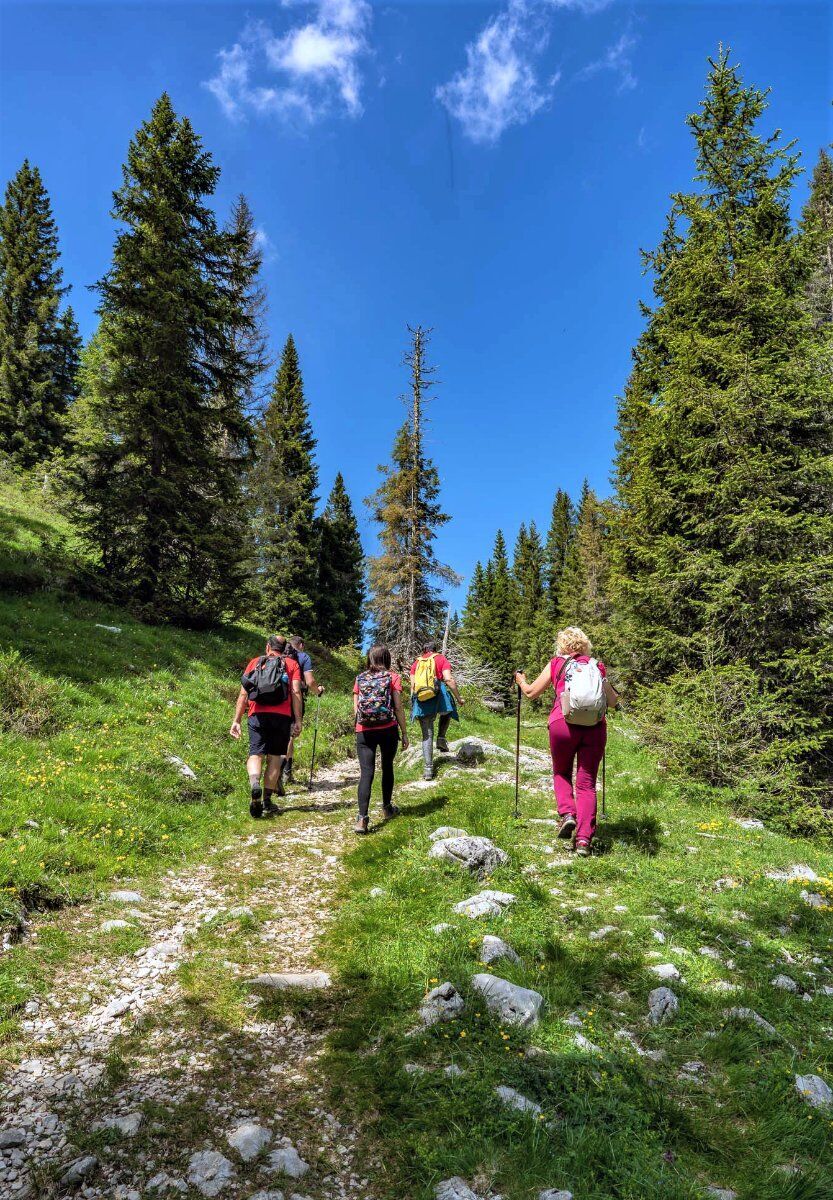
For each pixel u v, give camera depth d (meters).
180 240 15.83
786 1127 2.44
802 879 5.11
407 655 22.89
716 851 5.81
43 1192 2.04
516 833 6.19
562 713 5.60
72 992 3.27
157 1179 2.11
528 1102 2.51
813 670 8.48
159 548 14.95
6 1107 2.42
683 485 10.55
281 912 4.51
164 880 4.95
